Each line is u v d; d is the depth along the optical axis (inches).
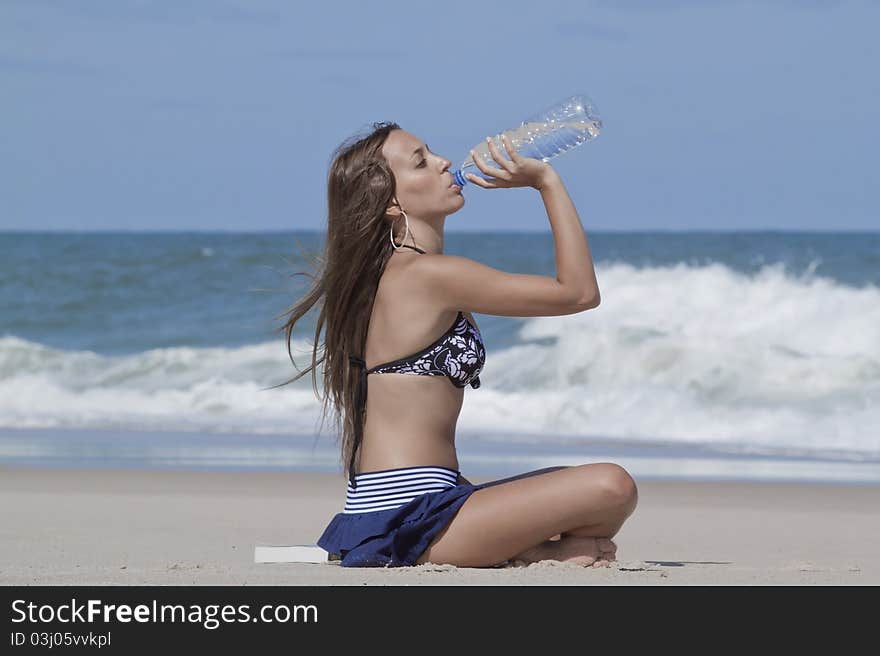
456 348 439.8
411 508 435.5
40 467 952.9
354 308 453.4
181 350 1622.8
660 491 844.0
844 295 1642.5
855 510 752.3
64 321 2188.7
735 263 1712.6
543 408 1328.7
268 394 1441.9
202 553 522.9
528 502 425.4
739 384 1349.7
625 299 1712.6
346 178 450.6
